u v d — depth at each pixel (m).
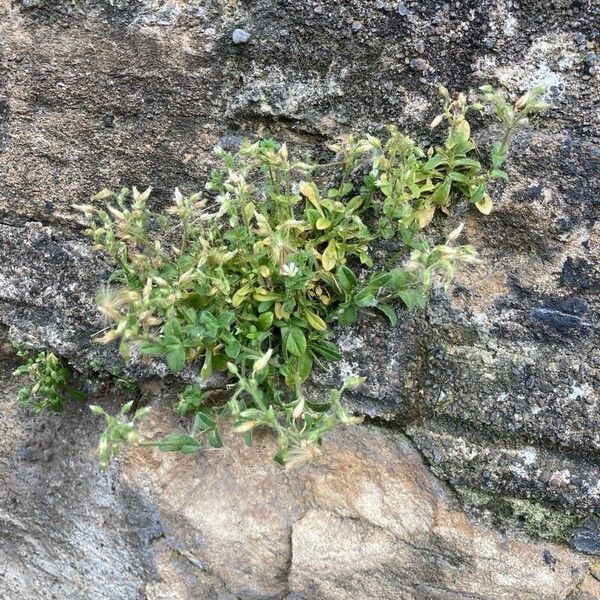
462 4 0.27
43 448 0.34
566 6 0.26
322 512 0.30
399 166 0.27
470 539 0.29
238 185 0.25
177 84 0.29
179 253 0.27
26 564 0.35
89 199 0.31
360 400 0.30
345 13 0.27
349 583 0.30
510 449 0.29
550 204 0.27
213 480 0.31
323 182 0.29
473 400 0.29
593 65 0.26
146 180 0.30
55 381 0.32
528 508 0.29
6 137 0.30
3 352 0.34
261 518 0.30
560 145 0.27
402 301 0.29
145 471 0.31
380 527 0.30
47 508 0.34
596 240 0.27
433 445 0.30
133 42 0.29
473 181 0.27
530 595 0.29
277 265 0.27
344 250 0.28
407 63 0.28
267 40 0.28
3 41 0.29
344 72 0.28
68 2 0.29
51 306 0.32
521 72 0.27
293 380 0.29
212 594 0.31
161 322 0.27
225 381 0.31
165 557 0.31
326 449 0.31
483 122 0.28
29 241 0.31
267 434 0.31
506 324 0.29
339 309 0.29
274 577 0.30
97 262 0.31
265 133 0.29
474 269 0.29
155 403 0.32
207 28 0.29
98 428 0.33
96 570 0.33
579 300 0.28
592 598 0.29
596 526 0.29
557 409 0.28
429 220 0.28
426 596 0.30
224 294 0.27
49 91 0.30
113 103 0.30
